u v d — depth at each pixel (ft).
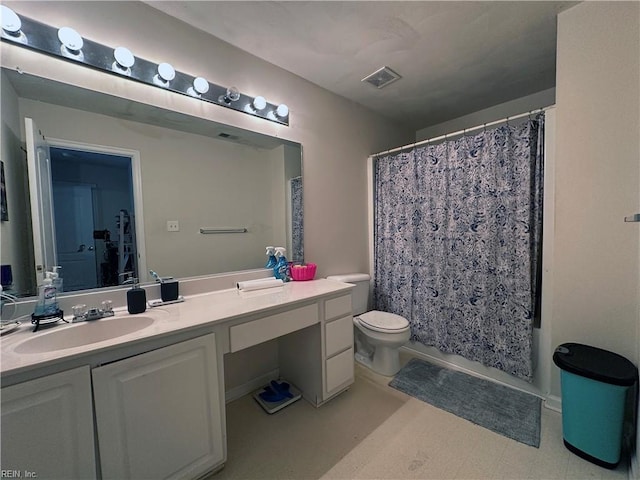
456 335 7.25
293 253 7.23
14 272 3.85
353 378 6.33
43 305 3.79
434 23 5.26
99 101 4.50
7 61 3.76
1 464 2.62
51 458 2.85
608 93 4.66
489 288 6.56
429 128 10.75
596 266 4.85
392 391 6.32
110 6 4.46
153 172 5.07
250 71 6.17
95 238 4.51
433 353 7.82
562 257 5.20
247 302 4.89
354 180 8.77
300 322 5.21
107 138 4.60
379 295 9.15
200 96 5.43
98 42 4.37
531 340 5.94
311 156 7.51
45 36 3.97
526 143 5.92
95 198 4.52
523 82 7.54
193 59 5.35
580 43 4.88
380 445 4.72
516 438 4.79
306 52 6.15
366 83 7.50
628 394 4.42
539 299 6.07
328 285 6.35
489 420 5.25
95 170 4.50
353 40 5.75
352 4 4.76
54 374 2.84
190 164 5.50
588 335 4.97
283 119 6.78
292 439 4.89
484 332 6.68
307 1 4.69
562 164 5.15
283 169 6.93
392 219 8.70
